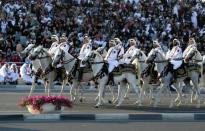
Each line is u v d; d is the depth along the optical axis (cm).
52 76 3159
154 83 3203
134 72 3119
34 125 2314
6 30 4838
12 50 4688
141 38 5194
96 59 3061
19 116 2478
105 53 3284
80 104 3192
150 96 3341
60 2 5328
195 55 3222
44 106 2544
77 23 5116
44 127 2261
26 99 2589
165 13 5675
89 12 5338
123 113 2720
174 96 3838
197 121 2578
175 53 3170
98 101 3206
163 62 3125
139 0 5691
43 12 5100
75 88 3259
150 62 3108
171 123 2480
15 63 4450
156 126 2369
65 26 5038
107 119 2559
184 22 5647
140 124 2422
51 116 2505
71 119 2519
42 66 3133
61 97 2603
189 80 3325
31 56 3112
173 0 5825
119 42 3184
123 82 3122
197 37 5453
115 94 3875
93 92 4069
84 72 3122
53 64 3075
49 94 3181
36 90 4125
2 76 4378
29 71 4400
